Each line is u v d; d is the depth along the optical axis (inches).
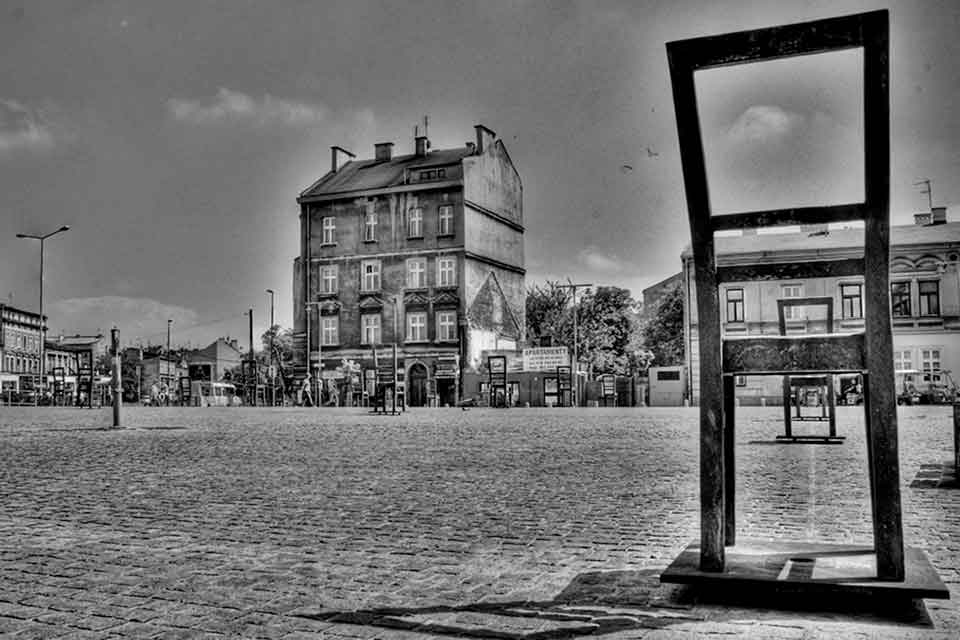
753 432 657.6
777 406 1743.4
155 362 3565.5
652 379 2052.2
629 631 134.3
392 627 139.7
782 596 151.3
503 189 2508.6
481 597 158.2
